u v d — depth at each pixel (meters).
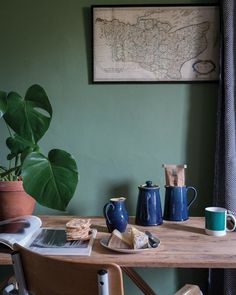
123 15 1.69
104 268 0.86
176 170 1.58
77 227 1.29
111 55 1.71
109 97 1.74
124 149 1.75
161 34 1.69
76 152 1.76
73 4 1.71
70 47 1.72
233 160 1.57
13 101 1.42
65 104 1.75
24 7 1.71
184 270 1.77
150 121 1.74
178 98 1.73
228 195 1.57
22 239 1.24
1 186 1.42
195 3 1.68
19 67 1.74
